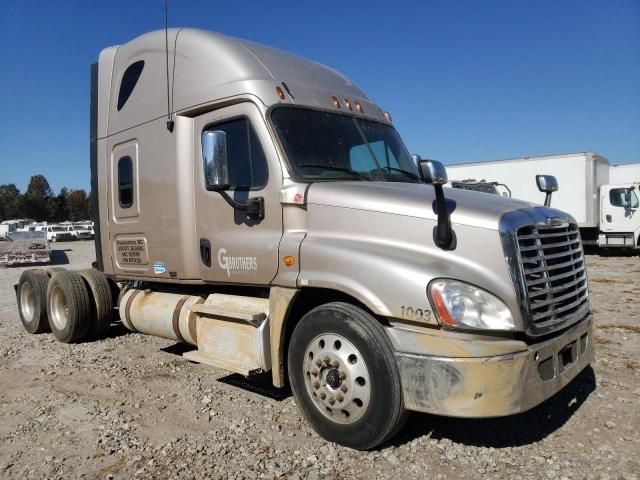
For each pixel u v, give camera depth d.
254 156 4.79
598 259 19.81
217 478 3.70
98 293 7.47
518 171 23.28
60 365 6.48
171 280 5.79
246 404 5.03
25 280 8.49
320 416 4.16
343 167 4.92
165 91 5.73
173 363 6.42
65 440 4.36
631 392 5.08
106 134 6.72
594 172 21.53
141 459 4.00
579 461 3.81
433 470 3.73
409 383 3.66
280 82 5.00
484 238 3.72
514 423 4.45
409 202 4.04
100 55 7.02
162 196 5.75
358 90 5.87
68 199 101.81
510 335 3.68
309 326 4.18
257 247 4.69
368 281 3.85
